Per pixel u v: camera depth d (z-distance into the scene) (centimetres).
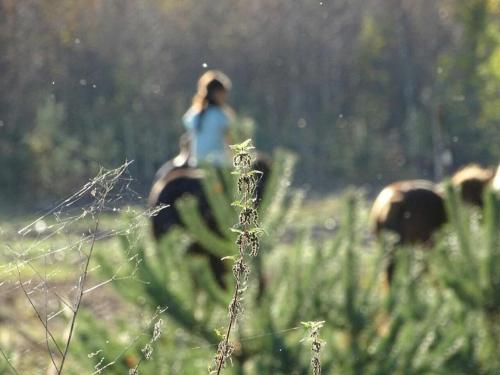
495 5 8512
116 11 6606
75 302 397
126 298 1070
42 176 5294
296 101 9075
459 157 8288
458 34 8944
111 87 6850
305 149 8825
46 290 401
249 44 8719
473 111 8338
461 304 1207
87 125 6456
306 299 1120
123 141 7250
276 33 8912
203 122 1673
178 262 1134
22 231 398
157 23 7294
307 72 9138
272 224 1170
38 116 5575
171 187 1597
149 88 7294
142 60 7100
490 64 8062
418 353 1132
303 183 8238
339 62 9356
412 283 1207
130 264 1016
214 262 1356
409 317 1154
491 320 1210
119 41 6638
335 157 8662
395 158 8762
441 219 1841
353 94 9456
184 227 1560
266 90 8956
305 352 1015
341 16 9444
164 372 983
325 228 3988
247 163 370
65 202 396
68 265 427
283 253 1200
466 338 1154
